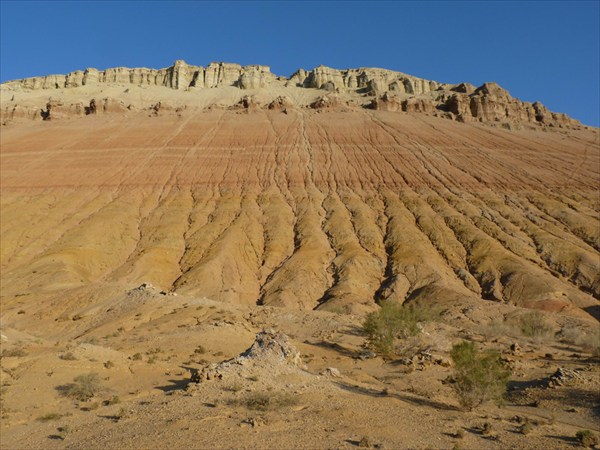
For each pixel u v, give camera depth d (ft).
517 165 336.90
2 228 250.98
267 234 247.91
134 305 131.75
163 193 304.09
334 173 322.34
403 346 95.50
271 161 342.64
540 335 113.09
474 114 472.03
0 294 179.93
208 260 215.31
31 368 65.26
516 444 44.37
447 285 185.78
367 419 48.01
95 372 66.80
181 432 43.75
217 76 617.21
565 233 235.61
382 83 583.58
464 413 55.72
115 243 240.94
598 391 64.75
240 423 45.83
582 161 354.13
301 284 196.44
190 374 68.49
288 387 58.90
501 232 236.02
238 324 104.78
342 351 94.43
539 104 515.91
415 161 338.75
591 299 176.65
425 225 245.86
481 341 105.70
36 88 625.82
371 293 195.52
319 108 461.37
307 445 40.57
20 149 379.96
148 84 620.90
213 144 375.04
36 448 43.83
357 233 243.81
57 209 276.62
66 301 145.48
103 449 41.42
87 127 425.69
